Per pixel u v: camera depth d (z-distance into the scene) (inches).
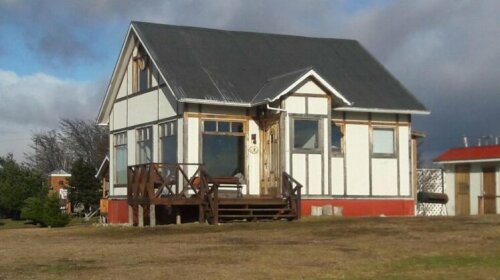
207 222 842.2
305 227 713.6
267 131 958.4
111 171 1140.5
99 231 786.2
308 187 940.6
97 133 2635.3
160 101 995.9
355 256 503.2
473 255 497.7
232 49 1042.7
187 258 505.0
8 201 1765.5
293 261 484.1
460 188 1259.8
